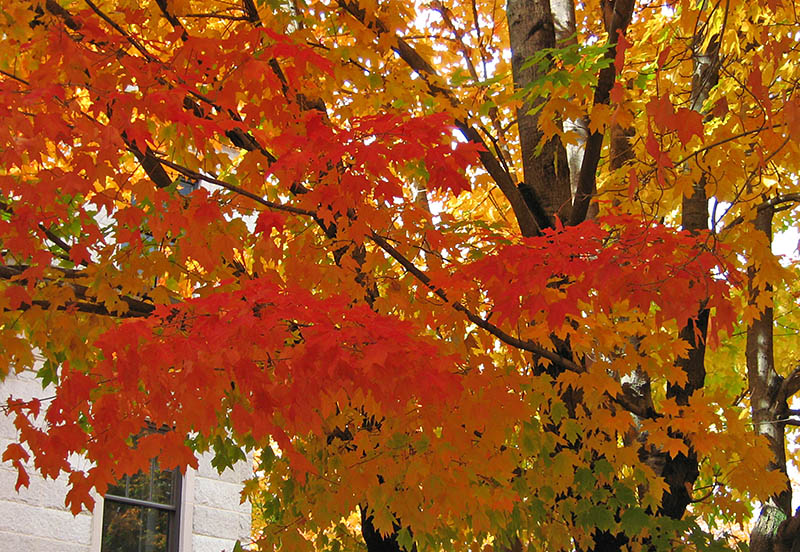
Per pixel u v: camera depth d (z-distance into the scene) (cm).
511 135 926
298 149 441
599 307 533
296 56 455
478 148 438
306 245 554
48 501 1012
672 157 591
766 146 492
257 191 530
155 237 466
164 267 550
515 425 626
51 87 368
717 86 643
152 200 439
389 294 575
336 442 627
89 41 449
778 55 376
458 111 600
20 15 449
